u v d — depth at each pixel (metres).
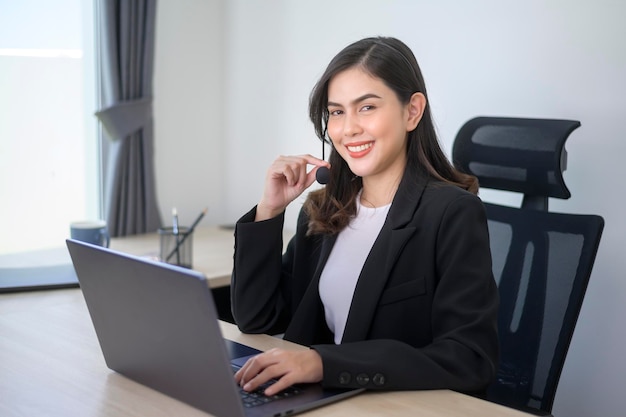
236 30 3.27
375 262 1.53
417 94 1.57
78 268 1.30
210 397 1.14
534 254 1.84
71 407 1.20
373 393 1.28
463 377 1.31
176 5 3.16
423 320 1.50
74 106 3.03
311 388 1.26
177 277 1.06
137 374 1.30
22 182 2.94
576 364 2.48
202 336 1.08
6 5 2.81
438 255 1.48
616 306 2.38
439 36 2.67
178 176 3.26
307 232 1.72
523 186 1.94
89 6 3.02
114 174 2.98
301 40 3.04
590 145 2.38
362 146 1.55
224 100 3.36
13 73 2.86
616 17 2.29
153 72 3.04
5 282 2.06
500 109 2.55
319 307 1.68
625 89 2.29
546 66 2.44
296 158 1.67
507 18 2.51
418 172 1.59
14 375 1.35
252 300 1.66
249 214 1.68
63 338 1.59
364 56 1.52
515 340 1.79
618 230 2.35
